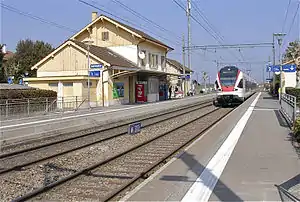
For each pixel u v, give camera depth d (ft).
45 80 115.75
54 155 40.50
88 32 151.23
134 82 139.95
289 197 21.53
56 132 60.13
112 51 145.38
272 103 118.11
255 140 43.39
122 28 143.13
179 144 47.52
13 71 206.59
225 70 117.80
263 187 23.72
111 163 36.63
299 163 30.76
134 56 143.43
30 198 25.02
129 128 48.78
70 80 113.29
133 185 27.99
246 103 118.93
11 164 37.65
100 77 118.32
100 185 28.68
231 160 32.42
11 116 79.82
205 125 67.67
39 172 33.91
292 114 55.52
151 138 53.11
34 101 88.79
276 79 177.17
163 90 169.99
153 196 22.47
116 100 125.18
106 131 63.41
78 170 34.42
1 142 48.08
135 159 38.60
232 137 46.11
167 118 81.92
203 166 30.45
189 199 21.70
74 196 25.62
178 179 26.37
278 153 35.22
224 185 24.38
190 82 219.20
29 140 53.06
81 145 48.62
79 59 122.72
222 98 115.34
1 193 27.22
